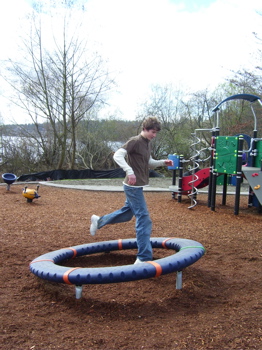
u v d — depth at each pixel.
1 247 4.59
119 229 5.78
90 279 2.86
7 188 10.71
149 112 28.47
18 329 2.51
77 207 8.11
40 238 5.16
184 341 2.35
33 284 3.37
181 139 27.62
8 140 25.39
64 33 21.08
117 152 3.47
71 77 22.05
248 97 8.14
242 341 2.34
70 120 24.31
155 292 3.25
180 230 5.81
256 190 7.25
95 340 2.38
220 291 3.28
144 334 2.47
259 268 3.93
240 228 6.04
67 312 2.86
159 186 13.90
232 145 7.18
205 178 8.43
